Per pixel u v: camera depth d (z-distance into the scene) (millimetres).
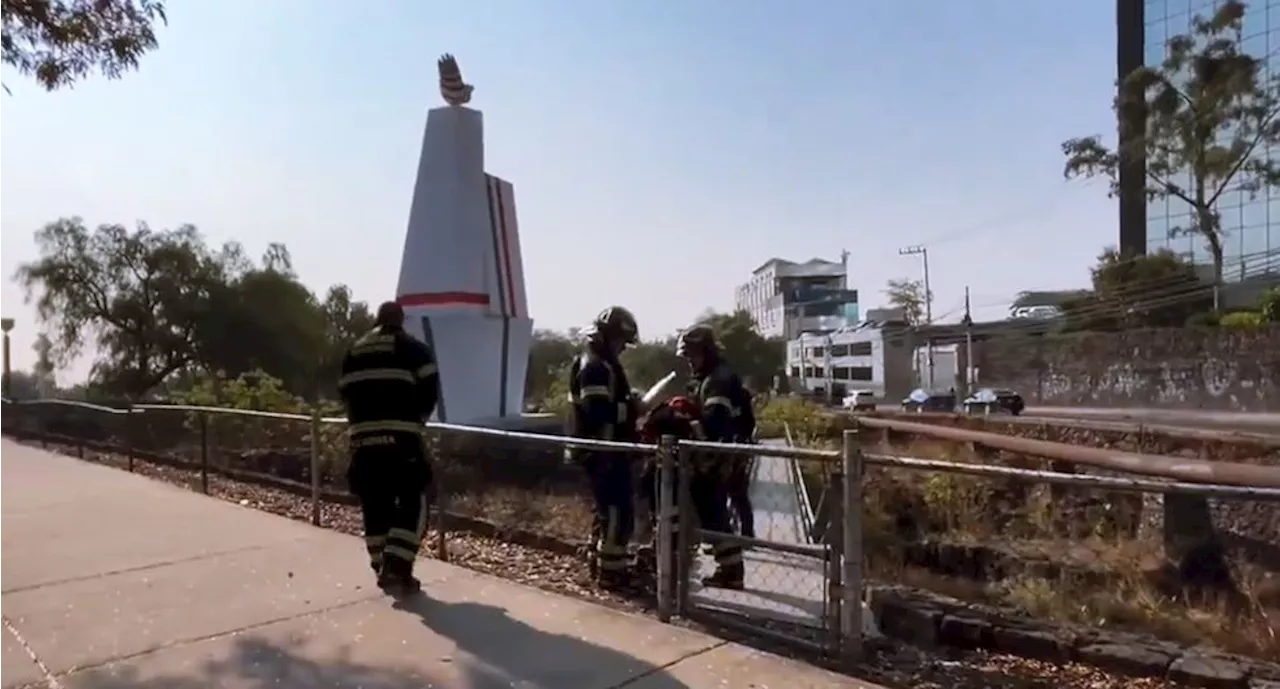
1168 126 46625
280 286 39531
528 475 7461
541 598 5449
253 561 6418
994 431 19312
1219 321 40750
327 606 5281
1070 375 45844
